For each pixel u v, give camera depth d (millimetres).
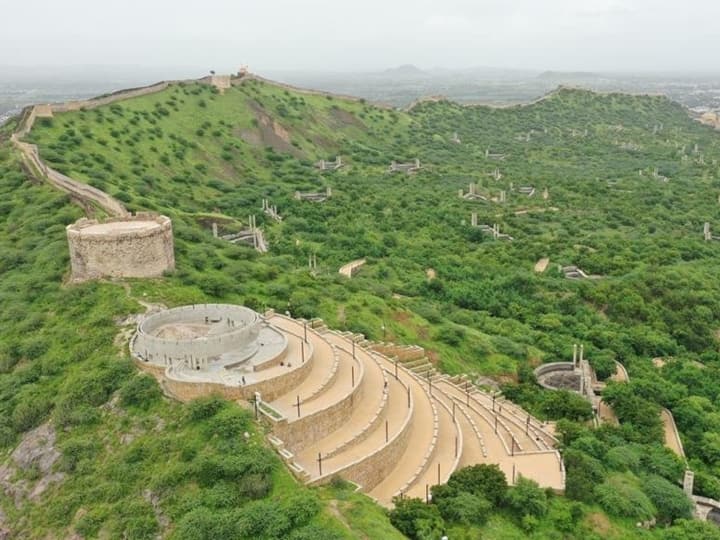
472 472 45375
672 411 72688
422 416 52938
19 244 74438
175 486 40062
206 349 49906
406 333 77500
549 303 102500
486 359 78438
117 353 53188
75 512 41875
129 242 63312
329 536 35156
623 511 48062
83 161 112938
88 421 47594
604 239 137375
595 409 69625
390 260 117625
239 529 35938
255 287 74312
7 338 59375
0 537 43156
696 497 57188
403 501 40531
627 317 99250
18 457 47844
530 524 43344
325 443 45344
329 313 74625
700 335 96312
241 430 42250
